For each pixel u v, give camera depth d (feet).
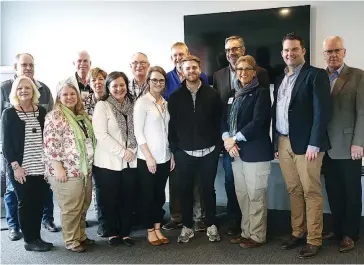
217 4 14.52
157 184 9.88
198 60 9.43
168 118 9.74
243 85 9.45
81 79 11.54
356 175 9.33
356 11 12.89
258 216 9.57
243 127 9.29
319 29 13.29
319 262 8.70
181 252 9.47
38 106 9.88
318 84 8.56
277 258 8.98
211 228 10.11
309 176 8.82
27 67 11.21
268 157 9.29
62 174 9.14
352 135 9.12
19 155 9.34
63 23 16.69
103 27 16.20
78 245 9.68
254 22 13.83
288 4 13.61
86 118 9.84
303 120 8.80
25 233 9.75
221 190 13.48
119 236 10.28
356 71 9.20
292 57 8.85
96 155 9.64
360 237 10.11
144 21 15.62
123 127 9.61
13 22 17.26
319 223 9.06
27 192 9.53
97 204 10.73
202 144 9.44
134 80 10.68
